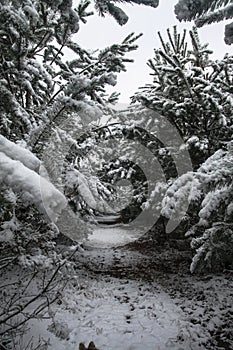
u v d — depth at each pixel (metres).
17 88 5.94
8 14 4.25
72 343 4.72
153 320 5.64
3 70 5.37
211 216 4.86
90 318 5.59
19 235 3.98
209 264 4.77
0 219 4.12
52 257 4.36
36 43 6.14
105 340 4.87
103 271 8.91
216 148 8.54
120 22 1.93
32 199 2.57
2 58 5.45
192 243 4.99
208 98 7.80
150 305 6.34
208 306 6.28
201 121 8.81
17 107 4.89
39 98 6.75
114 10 1.88
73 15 2.77
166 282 7.88
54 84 7.03
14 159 2.94
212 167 5.06
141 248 11.93
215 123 8.64
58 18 5.17
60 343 4.66
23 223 4.14
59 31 5.43
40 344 4.32
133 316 5.80
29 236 4.08
